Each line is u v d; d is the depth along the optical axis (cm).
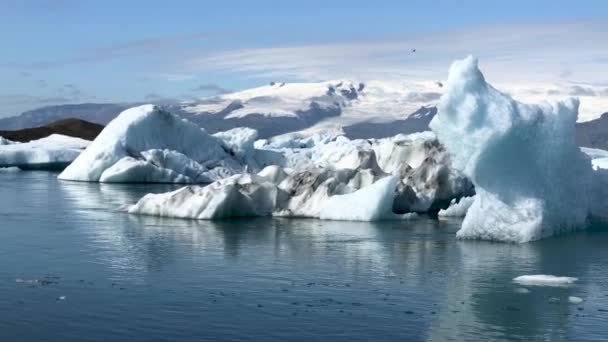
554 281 1517
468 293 1416
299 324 1188
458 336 1134
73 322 1191
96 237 2100
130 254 1819
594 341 1115
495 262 1748
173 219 2558
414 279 1544
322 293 1405
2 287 1431
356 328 1170
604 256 1827
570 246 1977
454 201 2898
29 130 9744
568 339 1124
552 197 2153
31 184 4253
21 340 1097
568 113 2166
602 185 2378
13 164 6231
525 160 2091
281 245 1989
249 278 1540
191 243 2008
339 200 2625
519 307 1310
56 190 3831
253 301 1338
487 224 2089
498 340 1116
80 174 4625
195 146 5147
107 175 4469
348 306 1307
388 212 2631
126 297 1359
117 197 3453
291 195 2766
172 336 1120
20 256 1777
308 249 1927
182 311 1262
